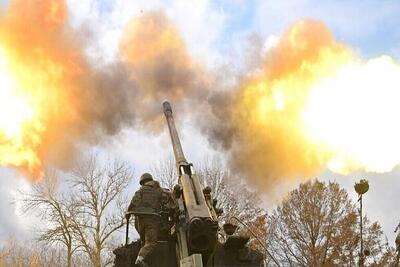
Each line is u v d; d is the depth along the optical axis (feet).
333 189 107.65
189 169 42.47
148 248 38.14
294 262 102.78
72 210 118.62
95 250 117.08
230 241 39.06
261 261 39.99
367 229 102.63
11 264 115.24
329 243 103.45
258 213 106.63
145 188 39.73
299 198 107.45
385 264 96.22
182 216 38.24
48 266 120.06
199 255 35.96
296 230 105.50
